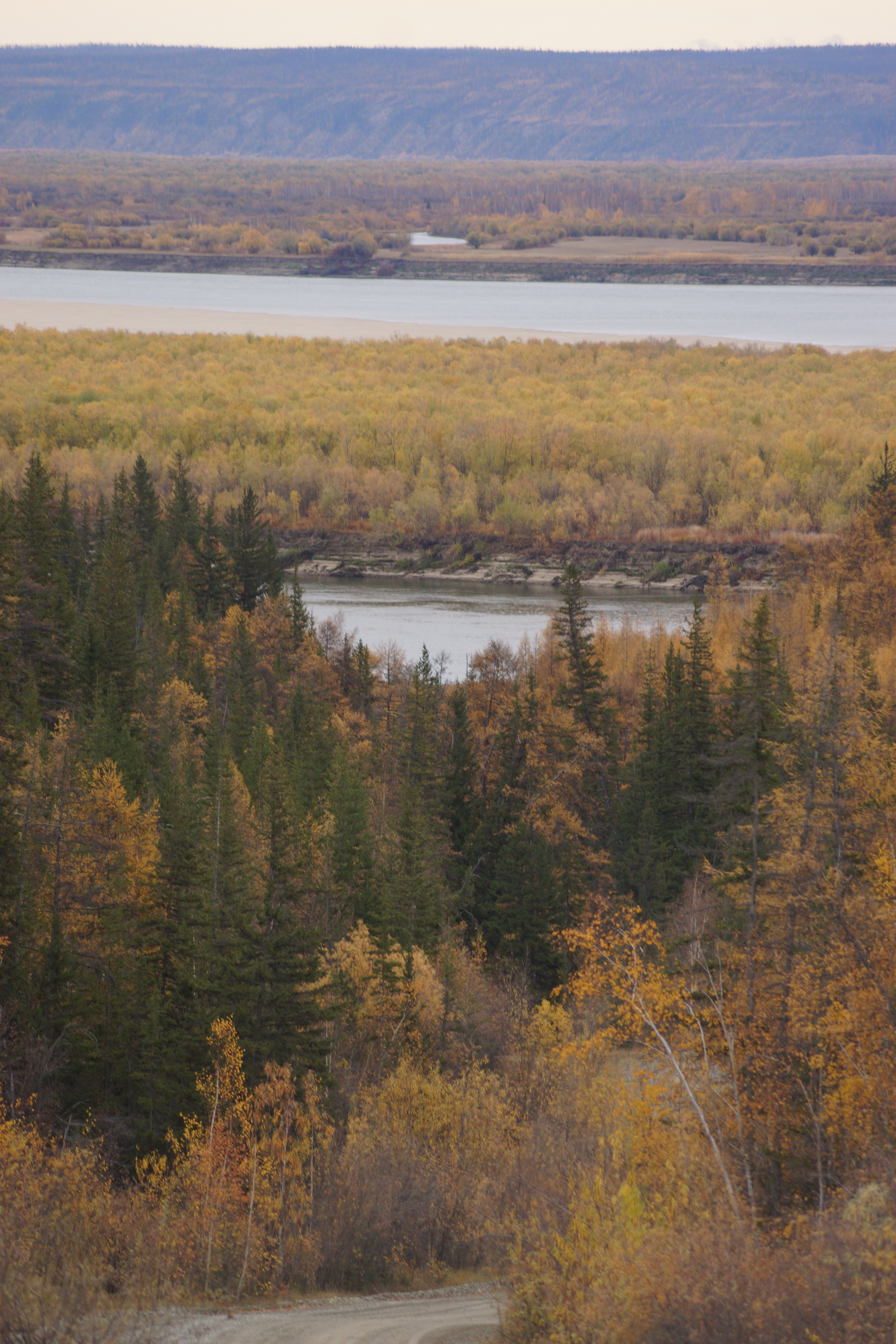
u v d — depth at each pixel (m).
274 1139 71.75
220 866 94.94
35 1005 83.69
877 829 69.25
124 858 96.00
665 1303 42.78
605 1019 90.38
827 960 63.28
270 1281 60.69
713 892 99.81
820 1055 60.81
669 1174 57.97
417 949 106.69
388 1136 76.44
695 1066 64.81
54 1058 81.88
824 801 70.62
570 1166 70.50
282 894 91.50
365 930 106.81
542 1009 98.44
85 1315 47.34
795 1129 61.81
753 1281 42.75
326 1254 63.56
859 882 70.12
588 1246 51.22
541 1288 50.53
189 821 99.88
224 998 86.38
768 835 72.19
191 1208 64.19
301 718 193.12
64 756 97.88
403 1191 70.50
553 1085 88.50
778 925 70.06
